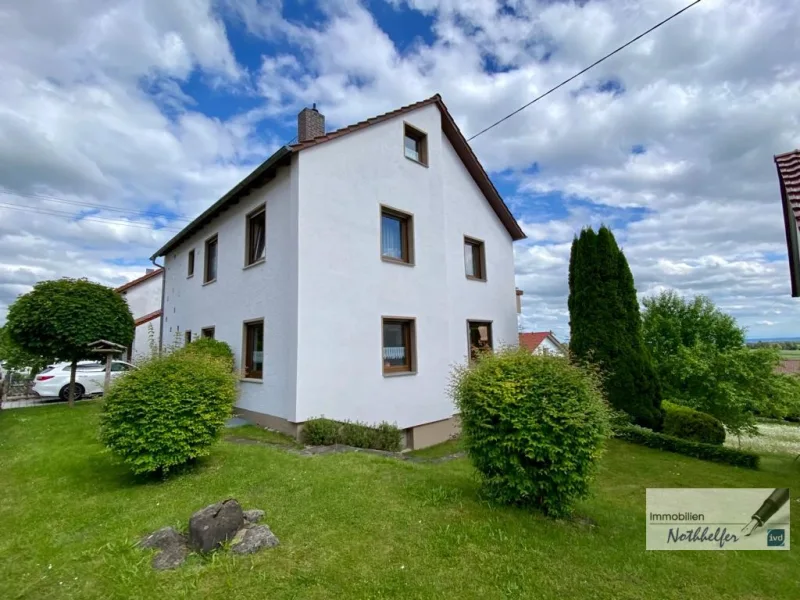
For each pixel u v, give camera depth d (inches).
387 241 401.4
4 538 143.1
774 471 299.7
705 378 486.9
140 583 110.8
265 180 371.6
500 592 108.0
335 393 330.6
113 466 226.1
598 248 436.5
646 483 261.0
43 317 424.2
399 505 160.7
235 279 414.3
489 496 169.0
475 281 506.6
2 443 299.4
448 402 430.0
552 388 161.3
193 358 227.0
